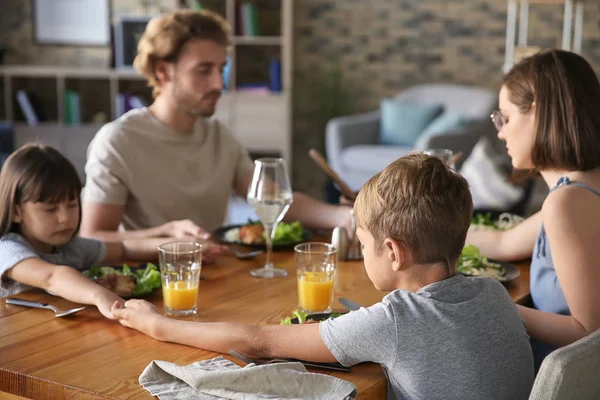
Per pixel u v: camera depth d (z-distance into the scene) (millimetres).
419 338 1189
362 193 1305
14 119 6348
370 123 5836
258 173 1793
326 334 1236
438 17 6242
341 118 6352
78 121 6230
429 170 1254
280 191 1790
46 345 1333
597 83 1607
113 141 2254
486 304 1254
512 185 4004
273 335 1284
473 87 6301
